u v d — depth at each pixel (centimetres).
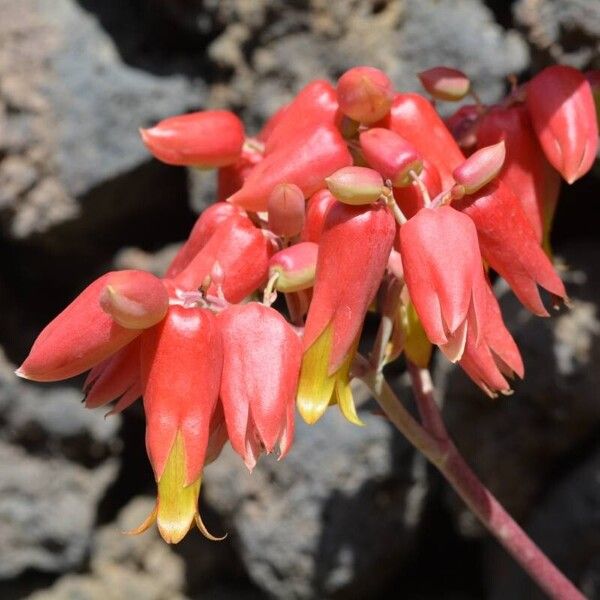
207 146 48
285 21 60
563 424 58
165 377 43
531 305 46
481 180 45
